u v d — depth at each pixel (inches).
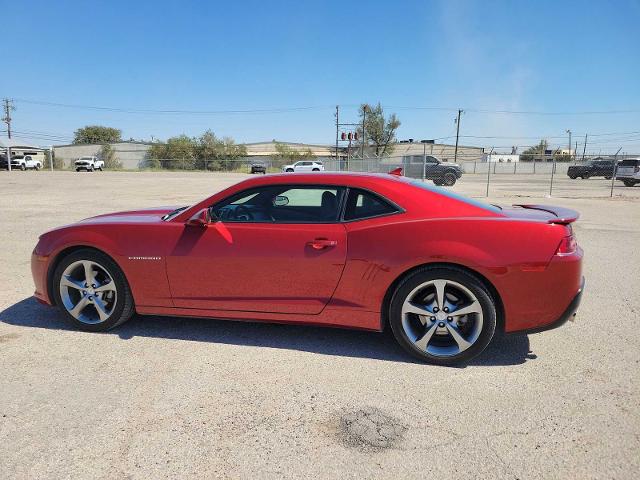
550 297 128.2
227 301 146.6
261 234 142.1
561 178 1542.8
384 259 132.6
